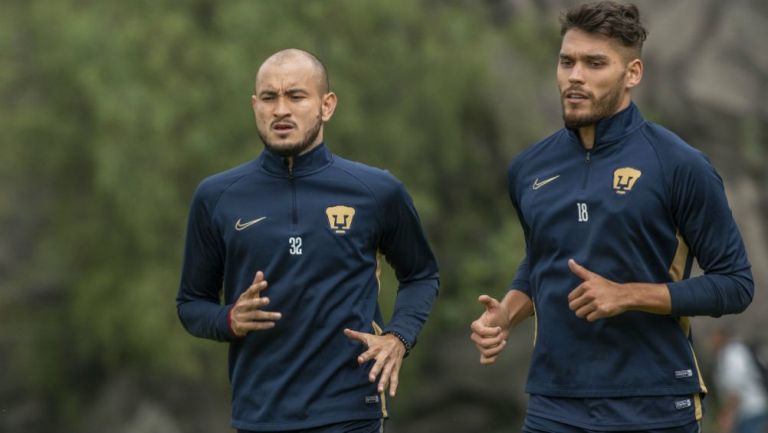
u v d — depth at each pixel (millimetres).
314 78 17297
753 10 70312
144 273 64438
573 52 16297
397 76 69188
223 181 17781
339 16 67812
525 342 64250
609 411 16328
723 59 69500
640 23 16422
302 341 17281
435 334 67625
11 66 67375
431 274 18719
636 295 15766
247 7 65625
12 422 68000
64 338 68625
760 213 68125
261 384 17406
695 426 16547
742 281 16234
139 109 63312
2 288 68188
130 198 63500
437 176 71312
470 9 72438
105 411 65062
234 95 64625
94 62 63719
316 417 17234
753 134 68812
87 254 67375
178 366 63438
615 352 16297
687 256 16641
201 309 17938
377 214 17719
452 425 65438
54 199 68562
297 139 17203
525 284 17797
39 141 67438
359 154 68062
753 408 44344
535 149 17281
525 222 17438
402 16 68625
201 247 18000
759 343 61000
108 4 65750
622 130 16516
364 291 17656
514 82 70438
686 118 69188
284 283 17328
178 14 65812
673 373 16344
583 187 16562
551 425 16672
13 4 68062
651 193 16234
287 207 17469
